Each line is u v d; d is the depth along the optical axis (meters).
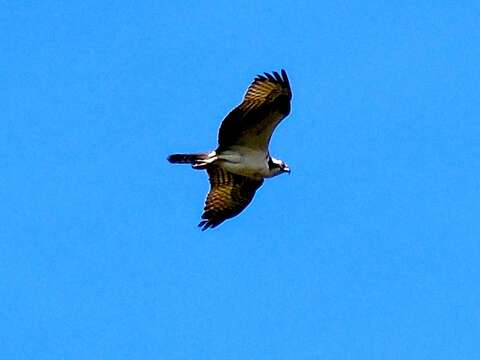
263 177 22.61
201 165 22.05
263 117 21.73
